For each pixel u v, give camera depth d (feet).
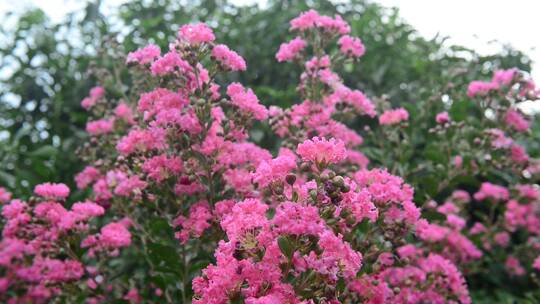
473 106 17.21
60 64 18.65
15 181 15.12
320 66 12.73
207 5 19.60
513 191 16.07
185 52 10.40
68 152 17.03
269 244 7.13
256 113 10.56
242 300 7.13
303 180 10.08
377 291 9.30
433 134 15.47
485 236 15.87
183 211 10.48
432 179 13.08
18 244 13.21
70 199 15.26
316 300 7.35
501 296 15.11
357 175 9.87
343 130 11.98
